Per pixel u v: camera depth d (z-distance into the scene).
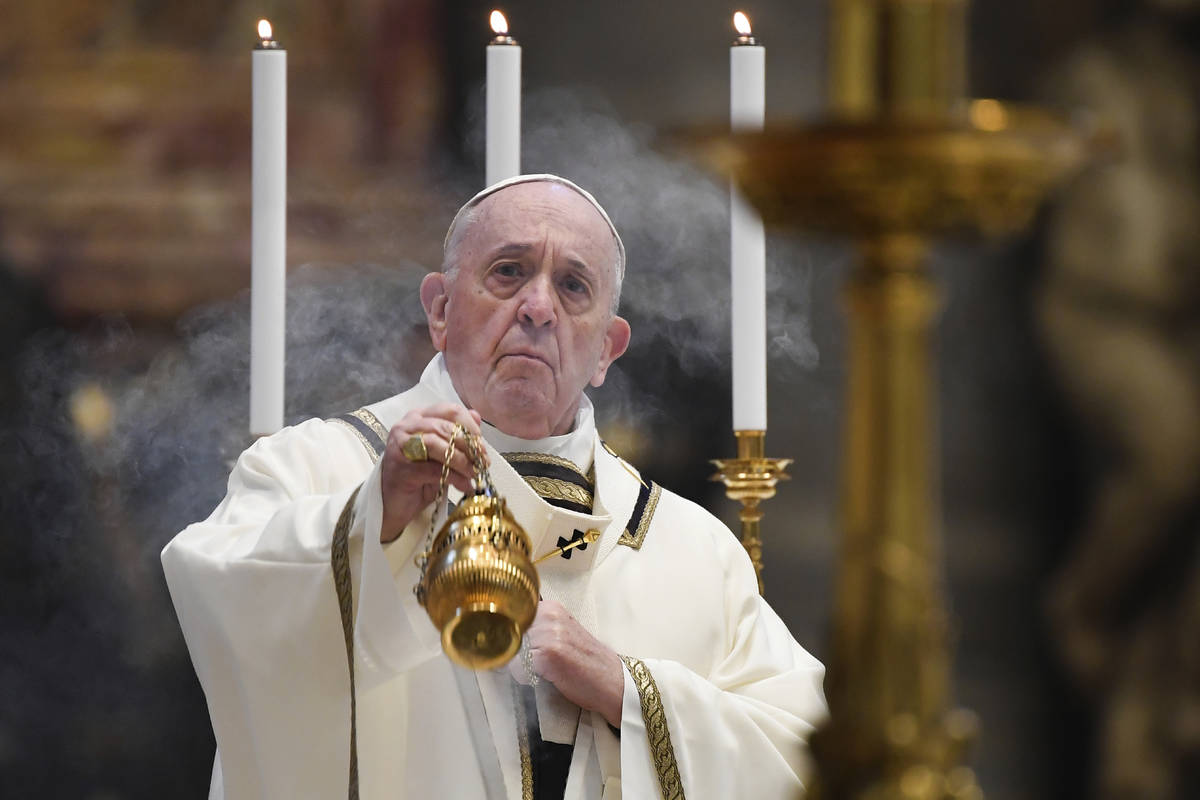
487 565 7.04
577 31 21.97
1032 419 19.91
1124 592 19.53
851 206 4.00
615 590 9.76
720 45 21.83
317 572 8.54
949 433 20.05
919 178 3.90
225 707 8.94
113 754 20.92
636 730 8.71
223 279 22.50
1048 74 19.80
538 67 21.98
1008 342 19.94
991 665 19.81
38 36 22.47
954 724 4.26
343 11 22.69
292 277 22.12
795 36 21.39
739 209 10.19
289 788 8.68
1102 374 19.53
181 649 21.33
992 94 19.89
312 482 9.72
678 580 10.02
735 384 10.22
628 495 10.32
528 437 9.88
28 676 20.97
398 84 22.70
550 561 9.59
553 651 8.68
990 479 19.97
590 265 9.86
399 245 22.48
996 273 20.00
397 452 8.05
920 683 4.11
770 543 20.66
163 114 22.61
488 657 6.98
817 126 3.86
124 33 22.62
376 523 8.18
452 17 22.80
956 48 4.24
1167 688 19.31
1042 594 19.75
